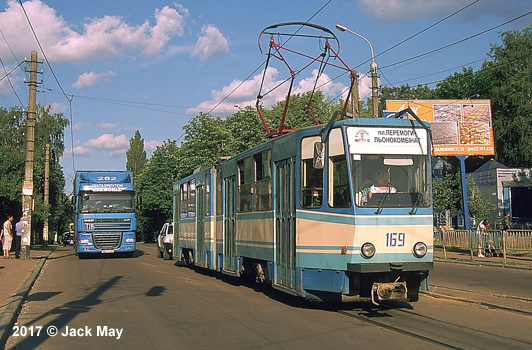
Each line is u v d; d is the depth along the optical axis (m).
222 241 15.26
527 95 46.12
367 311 10.27
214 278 17.02
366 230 9.08
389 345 7.39
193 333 8.25
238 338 7.88
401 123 9.66
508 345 7.45
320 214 9.76
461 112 33.38
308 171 10.20
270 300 11.80
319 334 8.11
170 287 14.25
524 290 13.42
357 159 9.33
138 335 8.17
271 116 46.62
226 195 15.09
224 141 39.53
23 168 29.72
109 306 10.94
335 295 9.51
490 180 41.84
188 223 20.09
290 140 10.82
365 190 9.23
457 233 28.42
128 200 26.38
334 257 9.41
